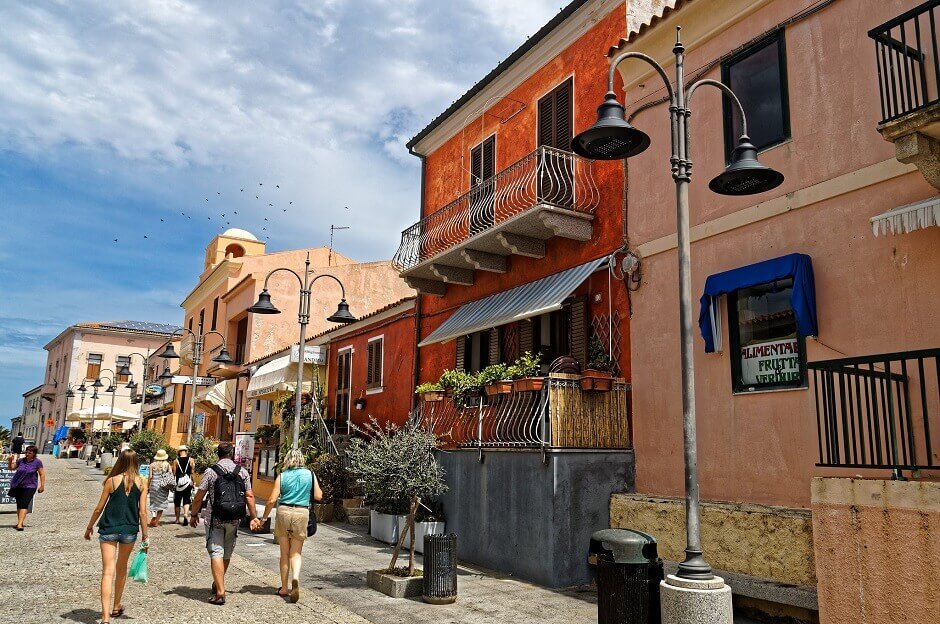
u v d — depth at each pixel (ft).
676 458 30.48
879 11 24.70
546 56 43.34
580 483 31.60
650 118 34.14
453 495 39.01
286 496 27.86
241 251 118.11
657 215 33.06
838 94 25.63
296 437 43.21
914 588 17.85
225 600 26.86
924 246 22.38
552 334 39.42
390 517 41.42
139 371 204.13
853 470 23.32
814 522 20.48
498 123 47.70
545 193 40.55
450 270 47.06
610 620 20.61
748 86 29.37
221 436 94.53
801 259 25.46
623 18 37.60
